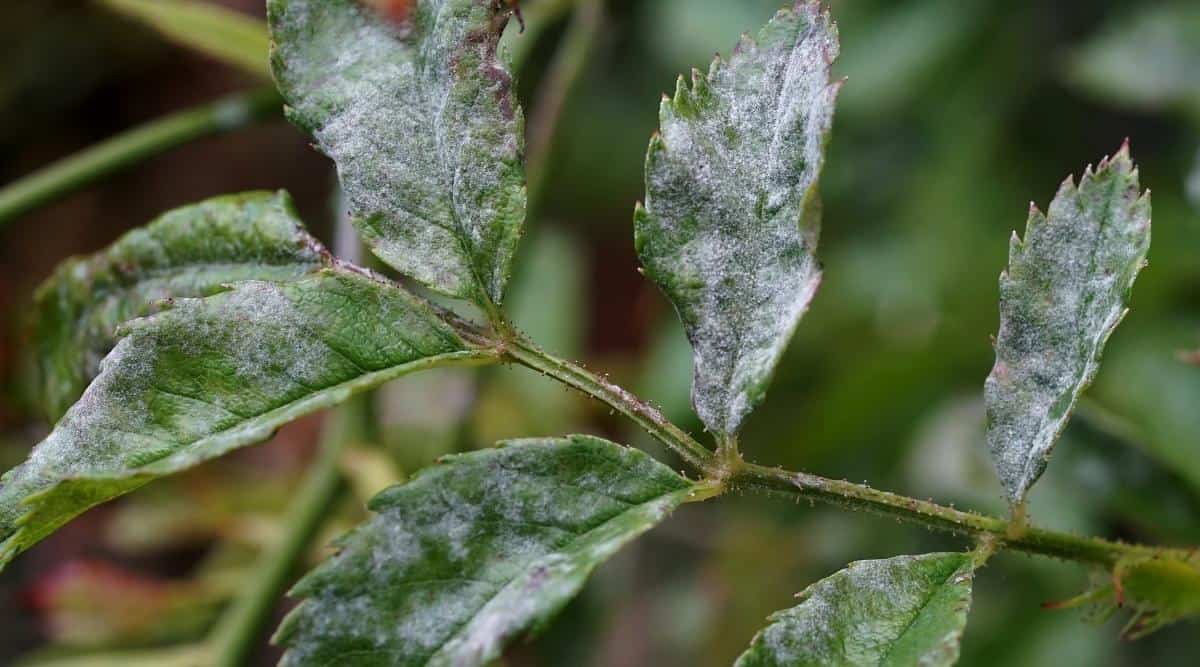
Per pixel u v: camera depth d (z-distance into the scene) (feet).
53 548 1.58
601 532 0.81
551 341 1.40
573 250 1.45
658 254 0.84
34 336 0.92
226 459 1.47
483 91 0.85
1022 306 0.85
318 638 0.80
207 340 0.82
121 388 0.82
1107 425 1.02
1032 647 1.16
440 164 0.85
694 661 1.40
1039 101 1.41
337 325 0.83
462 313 1.39
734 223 0.84
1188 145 1.32
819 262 0.82
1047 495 1.12
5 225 1.09
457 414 1.30
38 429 1.21
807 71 0.84
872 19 1.45
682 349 1.39
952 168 1.39
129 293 0.89
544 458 0.82
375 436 1.11
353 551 0.80
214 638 1.11
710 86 0.84
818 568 1.37
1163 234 1.22
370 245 0.84
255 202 0.87
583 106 1.59
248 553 1.38
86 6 1.64
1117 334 1.20
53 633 1.28
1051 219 0.86
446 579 0.80
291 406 0.82
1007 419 0.85
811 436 1.32
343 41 0.86
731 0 1.49
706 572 1.45
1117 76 1.25
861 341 1.41
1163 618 0.88
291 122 0.85
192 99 1.79
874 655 0.81
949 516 0.85
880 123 1.46
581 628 1.38
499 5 0.85
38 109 1.70
